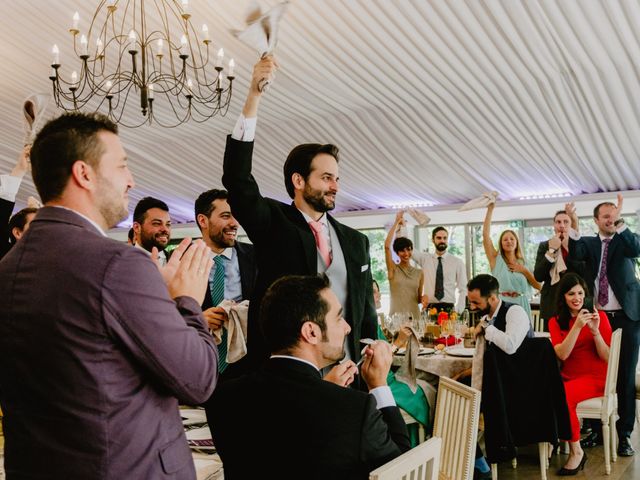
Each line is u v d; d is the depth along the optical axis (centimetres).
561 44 563
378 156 902
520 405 355
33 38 617
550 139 769
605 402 385
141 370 111
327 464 138
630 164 804
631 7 484
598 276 459
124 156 123
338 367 169
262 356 195
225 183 184
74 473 105
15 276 110
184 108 786
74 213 115
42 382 107
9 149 977
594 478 380
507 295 555
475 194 986
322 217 207
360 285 208
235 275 259
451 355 409
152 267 112
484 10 512
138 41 593
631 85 619
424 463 142
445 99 714
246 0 505
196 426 204
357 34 566
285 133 873
